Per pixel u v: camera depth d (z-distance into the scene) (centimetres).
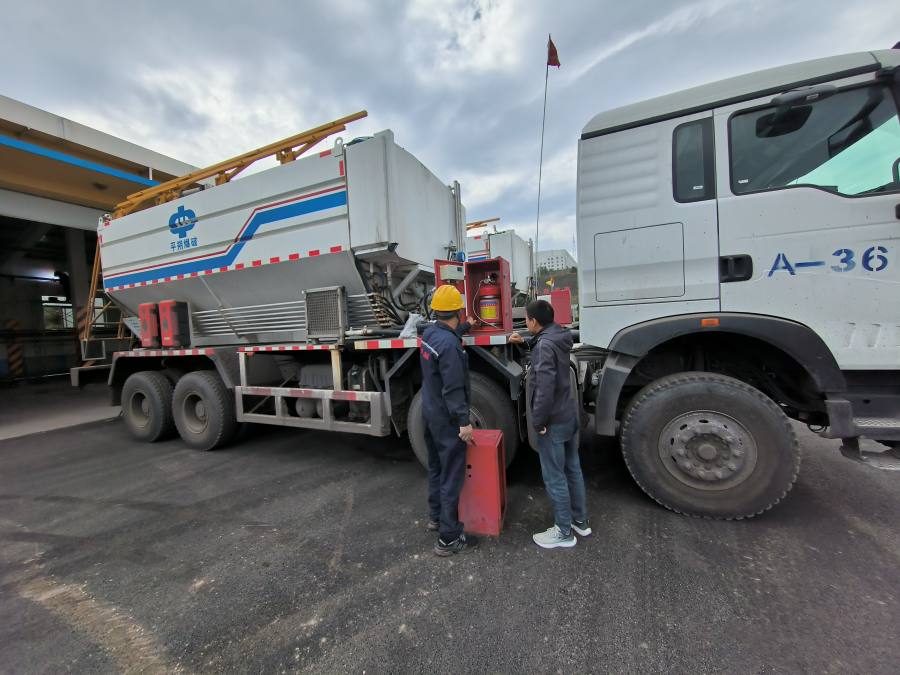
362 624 192
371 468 403
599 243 295
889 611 183
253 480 385
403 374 378
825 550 231
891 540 238
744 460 256
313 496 342
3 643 192
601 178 294
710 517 268
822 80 244
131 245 537
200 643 186
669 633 176
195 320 526
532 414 237
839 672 154
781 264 253
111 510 333
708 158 268
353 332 396
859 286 240
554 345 237
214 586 227
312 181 398
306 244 407
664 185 277
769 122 254
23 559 265
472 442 265
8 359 1382
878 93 236
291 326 464
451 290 249
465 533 266
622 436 283
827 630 174
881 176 236
